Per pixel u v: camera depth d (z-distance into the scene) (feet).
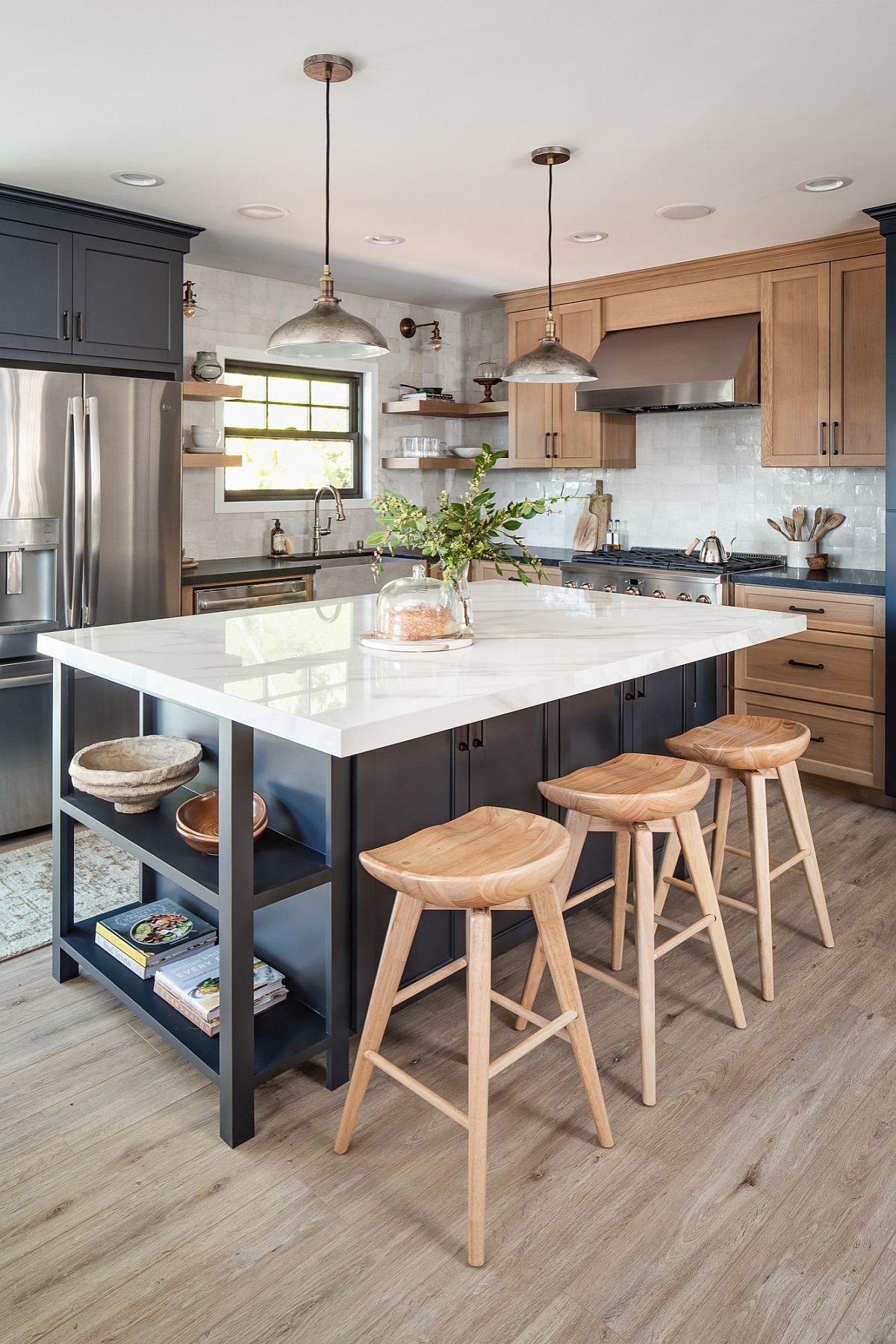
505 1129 6.78
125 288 13.15
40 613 12.89
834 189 12.06
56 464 12.39
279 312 17.99
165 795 8.42
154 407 13.41
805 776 14.75
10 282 12.00
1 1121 6.90
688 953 9.39
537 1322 5.17
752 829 8.51
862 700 13.64
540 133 10.16
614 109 9.52
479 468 8.31
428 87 9.01
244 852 6.42
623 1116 6.92
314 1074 7.51
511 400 19.39
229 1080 6.54
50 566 12.75
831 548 16.19
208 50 8.27
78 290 12.65
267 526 18.53
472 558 8.29
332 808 6.97
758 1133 6.72
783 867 8.96
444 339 21.22
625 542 19.22
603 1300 5.32
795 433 15.17
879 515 15.56
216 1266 5.57
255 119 9.78
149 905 9.20
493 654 7.83
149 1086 7.34
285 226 13.83
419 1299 5.33
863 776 13.73
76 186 11.89
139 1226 5.89
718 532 17.71
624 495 19.15
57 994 8.71
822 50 8.27
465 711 6.26
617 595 11.89
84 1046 7.87
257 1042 7.11
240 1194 6.16
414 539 8.40
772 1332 5.11
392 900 7.59
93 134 10.18
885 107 9.49
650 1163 6.42
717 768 9.18
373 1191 6.18
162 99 9.30
